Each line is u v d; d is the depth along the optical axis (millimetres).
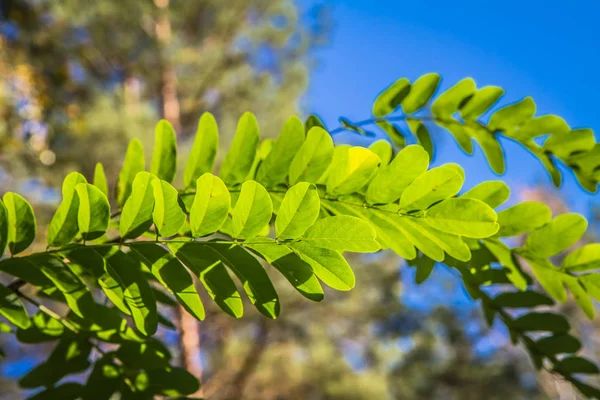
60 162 3363
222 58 4219
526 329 560
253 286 420
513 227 493
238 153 490
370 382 4586
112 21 3949
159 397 560
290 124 479
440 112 543
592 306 493
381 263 4031
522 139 532
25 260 437
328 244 412
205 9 4516
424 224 447
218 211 420
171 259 429
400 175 446
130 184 507
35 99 3213
